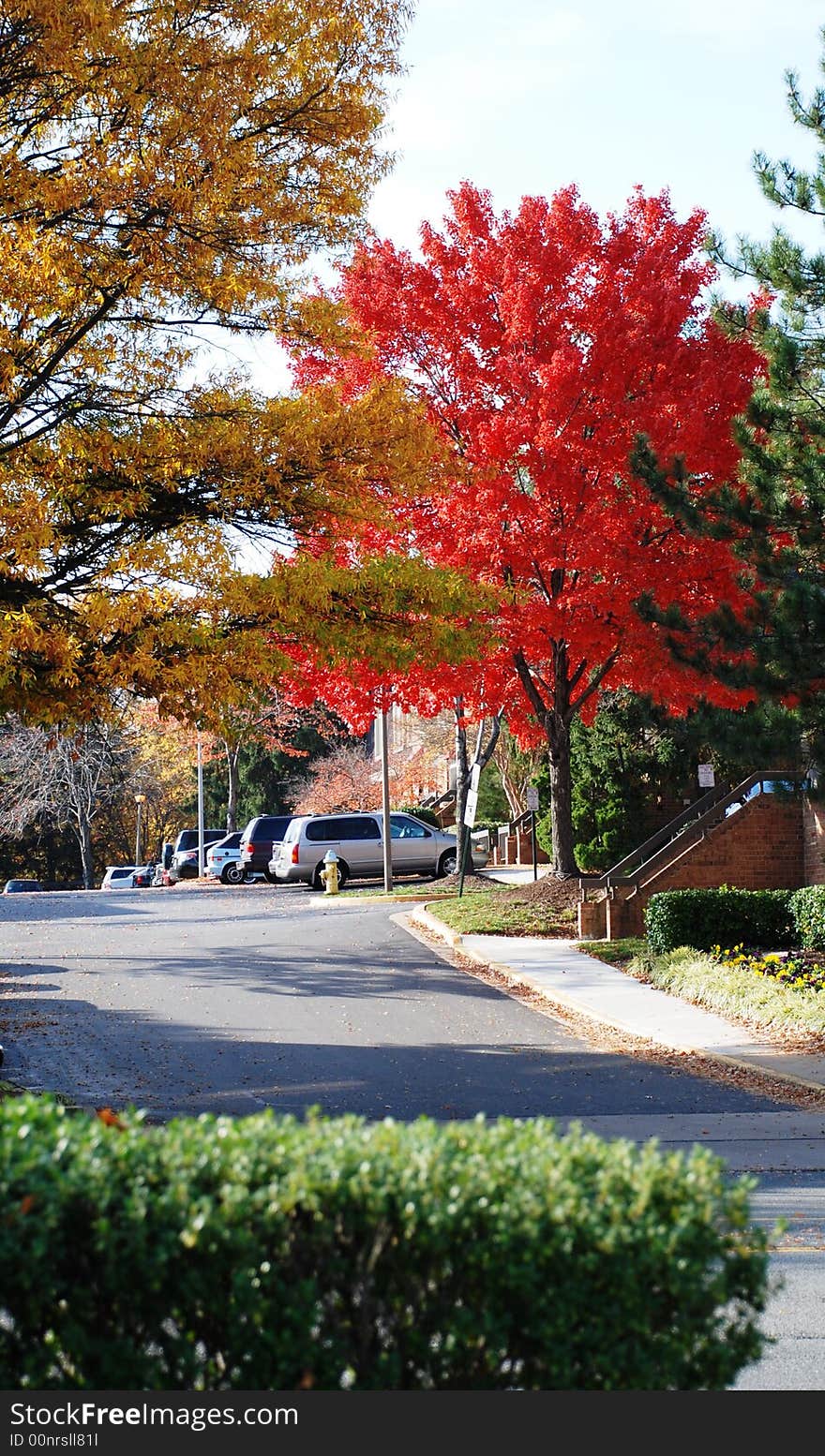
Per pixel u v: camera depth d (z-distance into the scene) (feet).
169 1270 11.92
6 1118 13.53
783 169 54.75
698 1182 12.69
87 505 43.62
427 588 44.42
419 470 45.78
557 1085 42.04
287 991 61.41
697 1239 12.17
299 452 43.37
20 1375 11.73
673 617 51.93
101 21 37.14
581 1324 12.09
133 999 59.57
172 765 217.77
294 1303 11.82
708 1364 12.22
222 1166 12.66
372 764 203.72
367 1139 13.46
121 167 39.40
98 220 40.57
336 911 98.73
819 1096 39.83
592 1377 12.06
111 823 239.30
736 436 52.70
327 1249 12.17
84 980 65.41
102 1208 11.84
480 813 172.45
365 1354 12.09
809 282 53.83
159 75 39.34
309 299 46.24
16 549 38.40
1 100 40.40
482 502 66.49
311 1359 11.75
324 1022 53.67
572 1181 12.57
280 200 43.52
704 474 67.05
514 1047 48.60
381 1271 12.23
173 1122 13.75
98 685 41.34
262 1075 43.52
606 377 66.49
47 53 37.63
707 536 52.85
